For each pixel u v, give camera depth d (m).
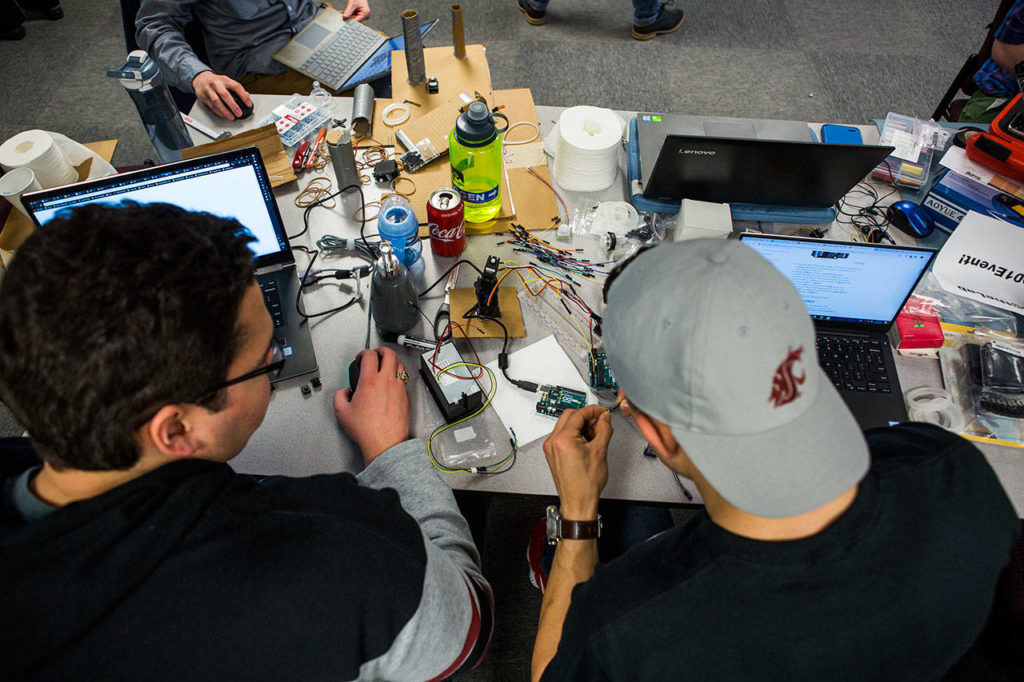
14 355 0.48
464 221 1.39
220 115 1.62
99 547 0.52
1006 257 1.25
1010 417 1.15
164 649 0.54
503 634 1.54
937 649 0.61
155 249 0.50
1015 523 0.65
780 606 0.58
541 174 1.52
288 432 1.11
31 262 0.48
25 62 2.86
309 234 1.40
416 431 1.12
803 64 3.01
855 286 1.13
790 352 0.56
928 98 2.89
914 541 0.60
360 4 2.04
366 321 1.26
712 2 3.29
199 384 0.54
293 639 0.58
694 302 0.56
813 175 1.27
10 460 0.61
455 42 1.71
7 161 1.22
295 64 1.82
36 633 0.50
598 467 0.98
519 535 1.71
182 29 1.86
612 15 3.21
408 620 0.64
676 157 1.26
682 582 0.60
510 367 1.20
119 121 2.66
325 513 0.63
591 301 1.31
